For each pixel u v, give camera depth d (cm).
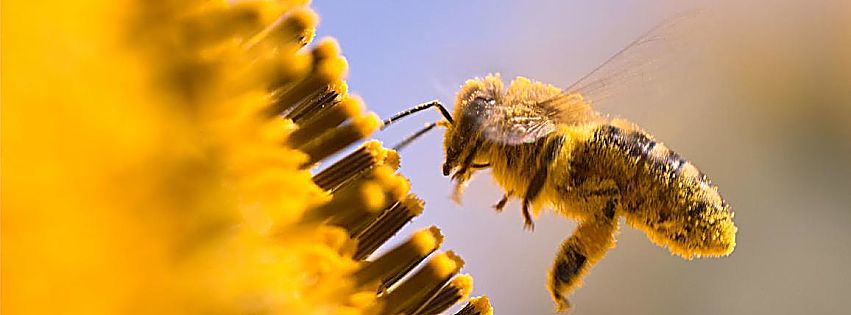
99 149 10
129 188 10
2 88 10
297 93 11
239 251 10
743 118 18
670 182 13
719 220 13
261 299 10
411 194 12
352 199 11
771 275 18
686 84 13
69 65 10
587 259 13
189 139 10
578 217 13
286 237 11
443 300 12
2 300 10
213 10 10
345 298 11
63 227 10
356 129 12
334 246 11
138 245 10
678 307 17
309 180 11
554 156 13
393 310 12
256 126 11
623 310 17
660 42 13
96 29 10
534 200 13
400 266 12
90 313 10
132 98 10
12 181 10
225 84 10
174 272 10
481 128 12
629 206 13
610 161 13
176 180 10
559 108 13
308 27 11
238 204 10
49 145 10
